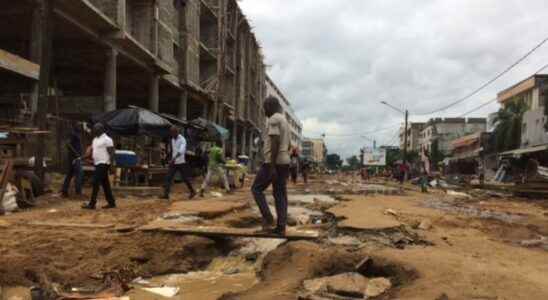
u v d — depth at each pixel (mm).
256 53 65375
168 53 29922
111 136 16828
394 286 5266
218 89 42000
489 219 11453
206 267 6715
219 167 17203
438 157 76438
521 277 5258
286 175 7113
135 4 27312
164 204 11414
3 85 19406
